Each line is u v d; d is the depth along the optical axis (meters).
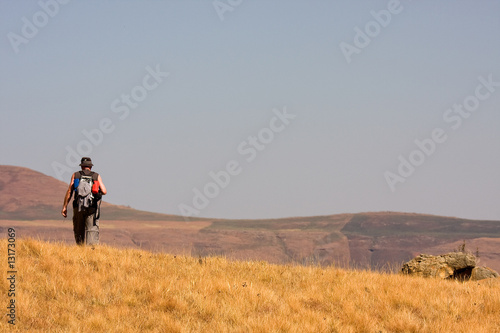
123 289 18.61
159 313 16.86
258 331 15.59
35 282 18.55
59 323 15.57
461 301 19.95
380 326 17.05
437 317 18.14
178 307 17.38
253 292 19.22
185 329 15.48
